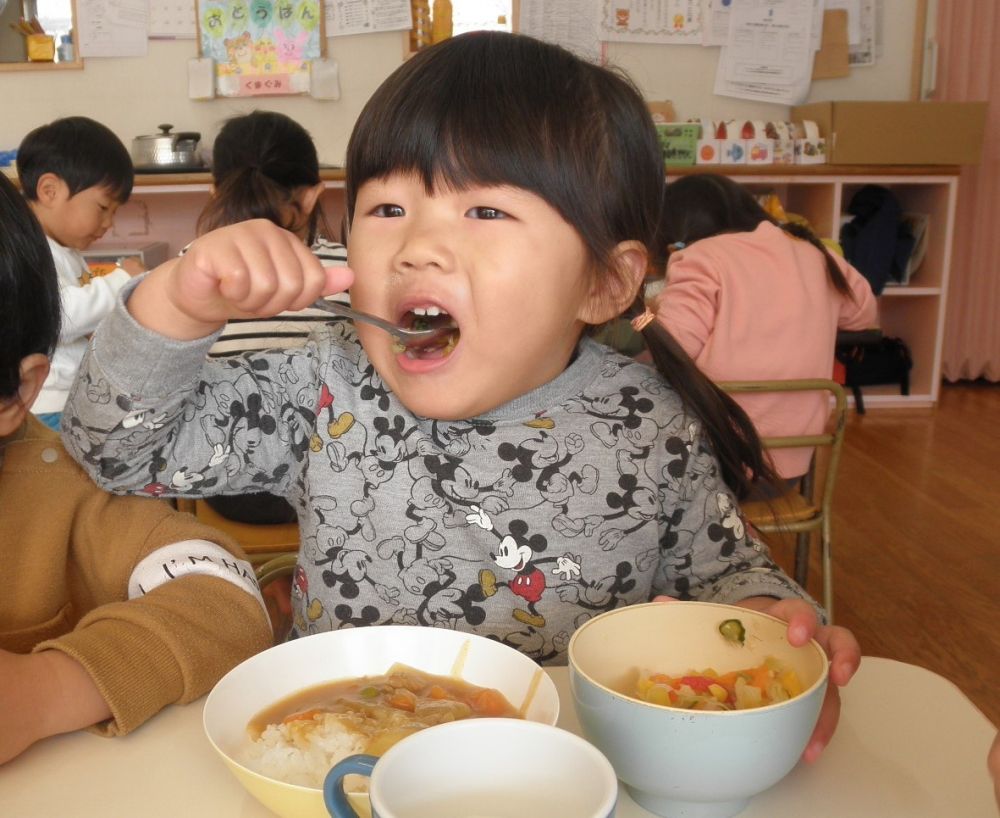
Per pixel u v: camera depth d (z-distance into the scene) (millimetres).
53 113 3973
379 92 796
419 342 771
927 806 553
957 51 4312
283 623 1341
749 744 502
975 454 3559
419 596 871
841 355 4262
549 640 876
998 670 2031
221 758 569
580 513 879
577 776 426
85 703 623
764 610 755
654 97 4234
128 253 3615
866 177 4023
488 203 744
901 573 2516
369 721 572
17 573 794
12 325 712
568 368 909
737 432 985
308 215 2047
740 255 1867
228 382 848
